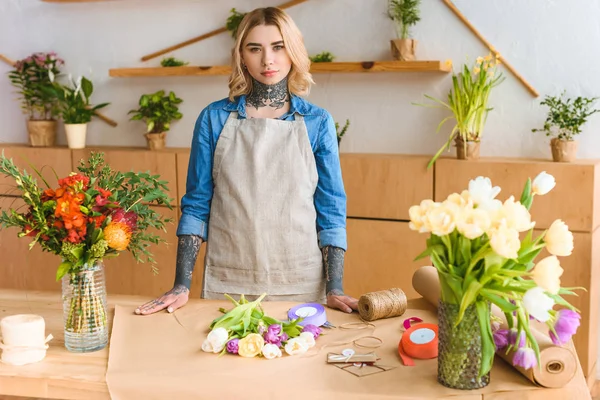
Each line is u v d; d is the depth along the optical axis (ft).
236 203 8.02
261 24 7.75
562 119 12.17
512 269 5.01
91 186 6.16
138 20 14.84
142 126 15.12
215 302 7.15
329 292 7.49
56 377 5.50
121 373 5.49
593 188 11.51
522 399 5.09
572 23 12.50
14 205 14.78
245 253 8.04
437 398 5.00
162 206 13.94
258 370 5.50
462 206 4.85
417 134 13.56
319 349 5.92
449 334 5.08
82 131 14.58
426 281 7.11
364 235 12.98
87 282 5.98
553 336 5.08
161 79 14.87
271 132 8.00
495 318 5.59
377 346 5.97
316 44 13.91
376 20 13.50
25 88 15.19
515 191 12.00
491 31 12.91
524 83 12.75
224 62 14.44
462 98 12.42
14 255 15.02
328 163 8.05
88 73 15.25
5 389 5.58
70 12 15.16
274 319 6.27
